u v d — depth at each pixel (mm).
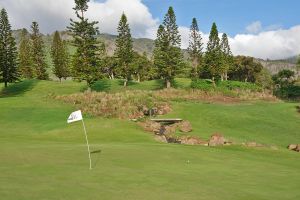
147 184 16469
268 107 73938
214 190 15922
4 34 100250
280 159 28719
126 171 19016
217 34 109312
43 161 20953
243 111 68062
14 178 16422
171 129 48938
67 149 26094
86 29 90375
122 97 64625
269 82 147125
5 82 103375
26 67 131375
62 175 17500
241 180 18328
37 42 127812
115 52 109000
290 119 63406
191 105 70688
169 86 104000
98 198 13852
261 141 48156
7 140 34188
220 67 109438
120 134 40125
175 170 20031
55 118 54250
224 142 38969
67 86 105188
